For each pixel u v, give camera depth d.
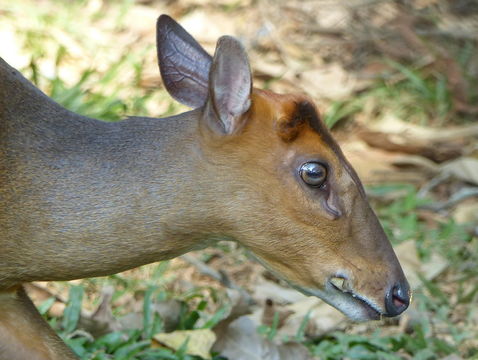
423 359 9.78
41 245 8.20
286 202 8.20
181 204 8.16
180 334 9.52
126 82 13.52
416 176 13.18
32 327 8.52
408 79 14.61
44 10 14.42
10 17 14.00
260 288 10.88
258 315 10.32
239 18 15.53
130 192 8.15
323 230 8.27
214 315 9.94
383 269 8.43
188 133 8.20
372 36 15.33
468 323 10.71
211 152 8.14
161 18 8.77
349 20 15.66
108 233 8.16
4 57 13.40
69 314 9.66
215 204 8.17
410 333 10.53
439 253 11.84
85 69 13.60
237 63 8.05
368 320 8.49
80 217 8.15
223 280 10.91
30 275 8.30
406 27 15.50
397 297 8.49
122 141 8.29
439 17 15.73
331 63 14.88
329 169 8.24
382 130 13.67
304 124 8.21
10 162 8.20
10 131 8.26
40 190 8.17
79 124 8.42
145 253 8.24
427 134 13.69
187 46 8.81
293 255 8.32
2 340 8.43
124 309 10.42
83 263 8.23
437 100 14.30
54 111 8.45
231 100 8.09
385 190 12.72
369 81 14.59
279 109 8.17
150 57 14.25
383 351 9.88
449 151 13.50
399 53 15.09
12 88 8.37
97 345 9.45
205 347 9.43
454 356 9.84
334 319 10.37
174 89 8.84
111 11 15.20
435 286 11.12
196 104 8.80
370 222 8.41
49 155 8.25
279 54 14.98
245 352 9.58
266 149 8.14
